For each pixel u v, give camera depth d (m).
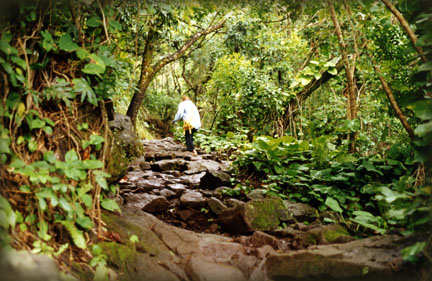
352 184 4.08
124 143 6.85
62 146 2.63
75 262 2.22
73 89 2.61
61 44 2.59
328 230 3.08
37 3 2.50
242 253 2.81
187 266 2.52
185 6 5.86
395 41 4.55
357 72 7.39
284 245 3.08
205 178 5.01
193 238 3.06
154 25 6.98
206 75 16.09
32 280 1.65
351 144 4.86
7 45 2.27
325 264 2.37
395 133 6.96
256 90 9.37
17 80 2.42
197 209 4.14
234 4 6.24
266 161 5.11
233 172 5.30
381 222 3.20
